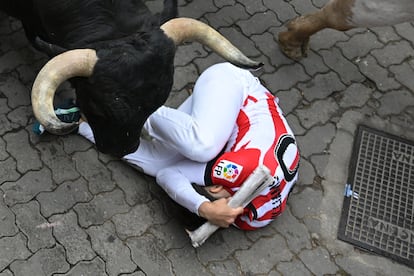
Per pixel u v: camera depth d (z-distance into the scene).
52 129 1.89
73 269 2.70
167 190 2.82
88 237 2.79
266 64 3.60
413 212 3.20
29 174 2.92
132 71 2.03
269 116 2.88
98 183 2.96
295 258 2.93
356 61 3.73
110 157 3.05
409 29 3.95
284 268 2.89
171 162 2.95
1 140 3.00
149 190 3.00
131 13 2.28
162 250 2.83
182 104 3.14
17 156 2.96
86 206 2.88
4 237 2.72
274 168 2.70
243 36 3.71
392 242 3.07
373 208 3.17
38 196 2.87
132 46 2.06
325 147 3.34
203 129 2.72
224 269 2.83
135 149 2.42
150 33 2.12
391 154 3.38
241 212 2.64
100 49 2.03
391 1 2.88
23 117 3.09
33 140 3.02
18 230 2.75
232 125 2.80
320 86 3.58
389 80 3.69
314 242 3.00
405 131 3.50
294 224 3.04
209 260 2.84
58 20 2.34
